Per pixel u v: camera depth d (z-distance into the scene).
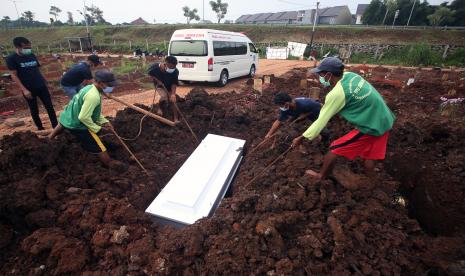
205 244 2.54
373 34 32.94
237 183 3.87
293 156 4.17
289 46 30.02
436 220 3.73
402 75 14.05
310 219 2.91
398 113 7.36
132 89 10.55
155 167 4.29
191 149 5.11
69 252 2.46
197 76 10.33
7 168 3.21
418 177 4.34
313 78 11.30
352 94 2.77
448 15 40.12
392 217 3.09
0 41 51.88
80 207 2.91
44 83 5.38
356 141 3.08
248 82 11.13
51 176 3.25
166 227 2.89
